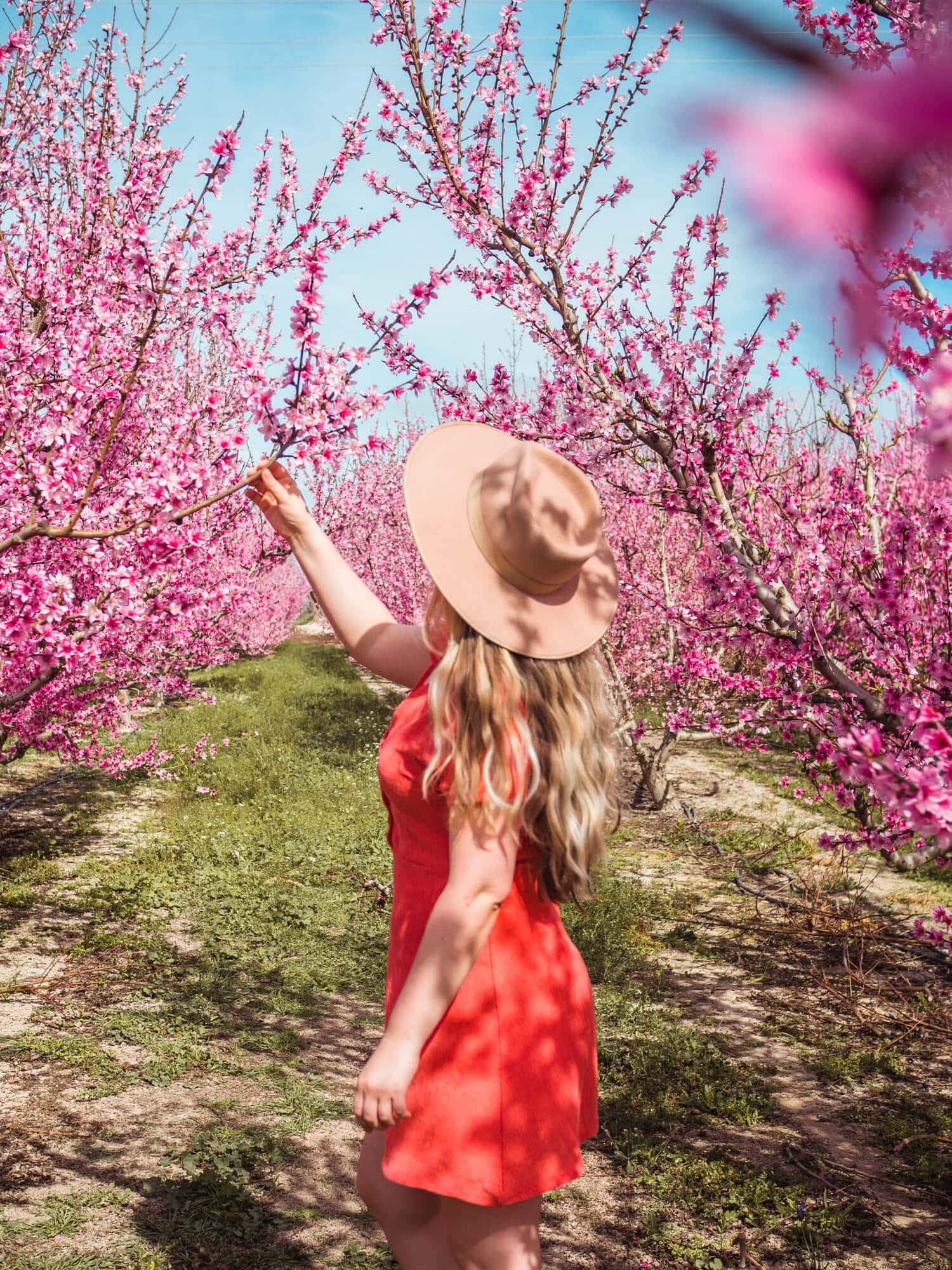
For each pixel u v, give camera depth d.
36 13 6.03
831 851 8.70
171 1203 3.40
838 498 4.79
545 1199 3.70
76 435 4.09
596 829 1.93
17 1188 3.51
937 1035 5.37
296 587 30.23
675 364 4.32
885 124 0.25
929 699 3.87
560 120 5.05
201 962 5.96
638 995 5.75
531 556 1.86
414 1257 2.01
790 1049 5.16
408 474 1.98
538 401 5.18
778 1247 3.41
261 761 11.77
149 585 4.60
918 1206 3.71
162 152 4.90
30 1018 5.06
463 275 5.30
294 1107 4.25
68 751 7.66
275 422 2.66
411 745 1.90
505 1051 1.82
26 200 6.20
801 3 2.75
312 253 2.60
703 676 4.96
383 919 6.89
